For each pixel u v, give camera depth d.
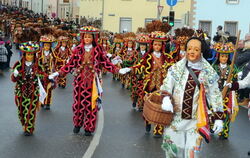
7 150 7.92
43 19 38.16
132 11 43.78
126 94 15.60
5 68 21.72
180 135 6.14
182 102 6.03
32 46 8.85
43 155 7.69
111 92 16.03
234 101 9.29
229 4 34.56
